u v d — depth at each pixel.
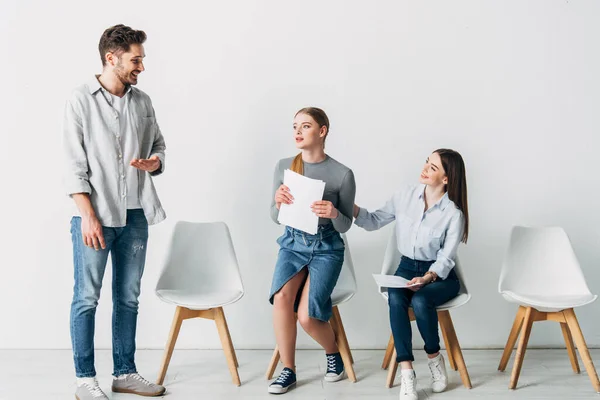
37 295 3.18
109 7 3.15
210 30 3.18
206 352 3.21
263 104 3.20
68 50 3.14
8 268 3.17
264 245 3.24
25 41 3.12
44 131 3.15
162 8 3.16
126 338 2.58
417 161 3.23
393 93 3.21
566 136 3.25
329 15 3.19
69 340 3.21
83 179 2.35
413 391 2.51
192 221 3.22
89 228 2.33
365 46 3.20
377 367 2.98
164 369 2.71
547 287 2.89
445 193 2.79
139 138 2.50
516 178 3.25
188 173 3.21
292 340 2.66
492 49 3.22
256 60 3.19
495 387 2.71
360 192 3.23
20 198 3.15
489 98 3.23
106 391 2.61
